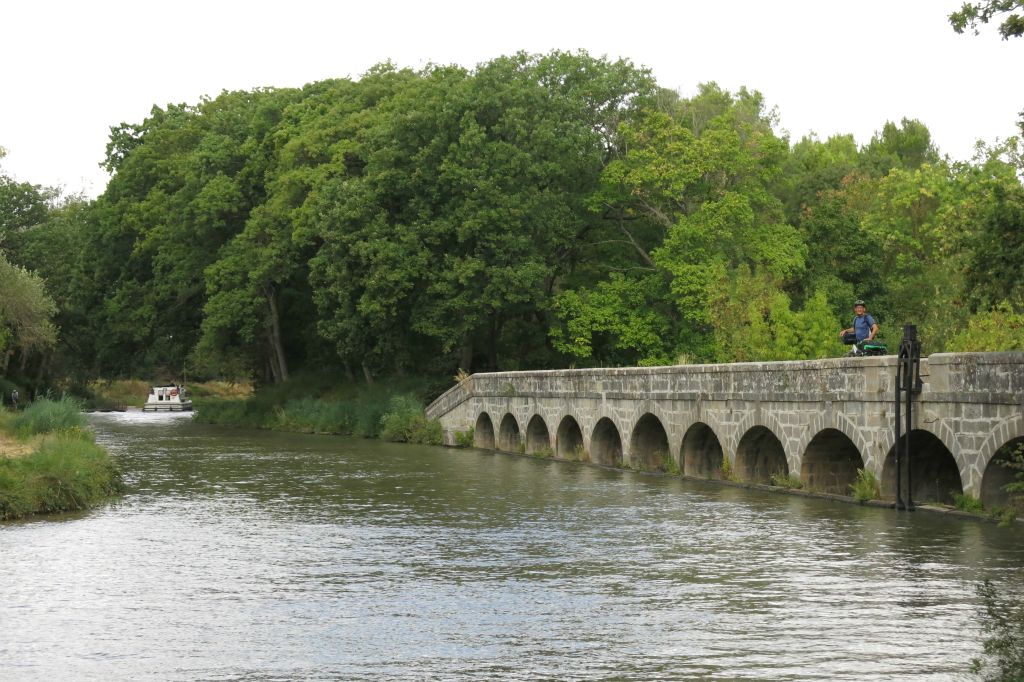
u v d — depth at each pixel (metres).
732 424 27.27
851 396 22.75
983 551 17.47
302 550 18.97
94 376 82.69
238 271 59.19
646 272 54.16
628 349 52.97
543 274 49.12
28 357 72.06
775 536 19.50
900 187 54.44
